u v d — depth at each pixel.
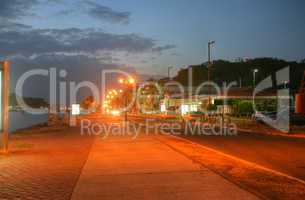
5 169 13.05
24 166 13.69
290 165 13.81
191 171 11.92
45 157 16.09
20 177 11.52
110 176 11.36
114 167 12.99
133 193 9.15
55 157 16.06
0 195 9.26
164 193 9.07
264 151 18.11
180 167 12.72
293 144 21.39
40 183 10.59
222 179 10.58
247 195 8.71
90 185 10.15
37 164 14.13
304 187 9.55
